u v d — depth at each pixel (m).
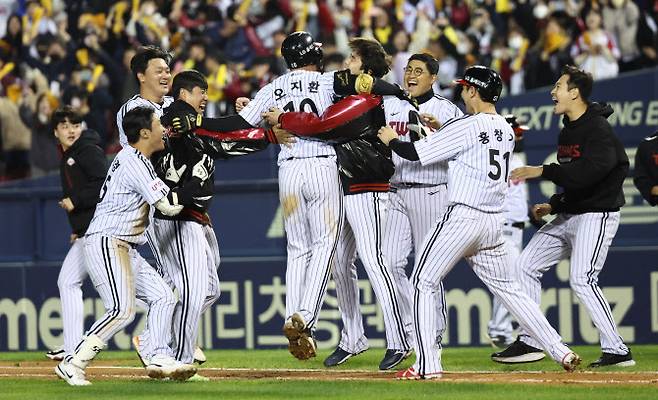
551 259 30.97
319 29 51.69
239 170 45.53
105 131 51.66
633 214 42.94
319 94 28.05
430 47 50.03
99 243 25.61
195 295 26.81
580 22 49.75
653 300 38.25
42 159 50.62
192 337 27.05
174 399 23.55
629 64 49.78
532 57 49.69
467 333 38.81
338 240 29.34
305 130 27.70
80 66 52.62
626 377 27.16
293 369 30.73
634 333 38.38
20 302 41.47
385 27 51.38
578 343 38.56
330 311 39.28
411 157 25.69
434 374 26.30
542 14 50.47
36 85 53.00
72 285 32.59
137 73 28.33
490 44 50.53
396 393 24.03
